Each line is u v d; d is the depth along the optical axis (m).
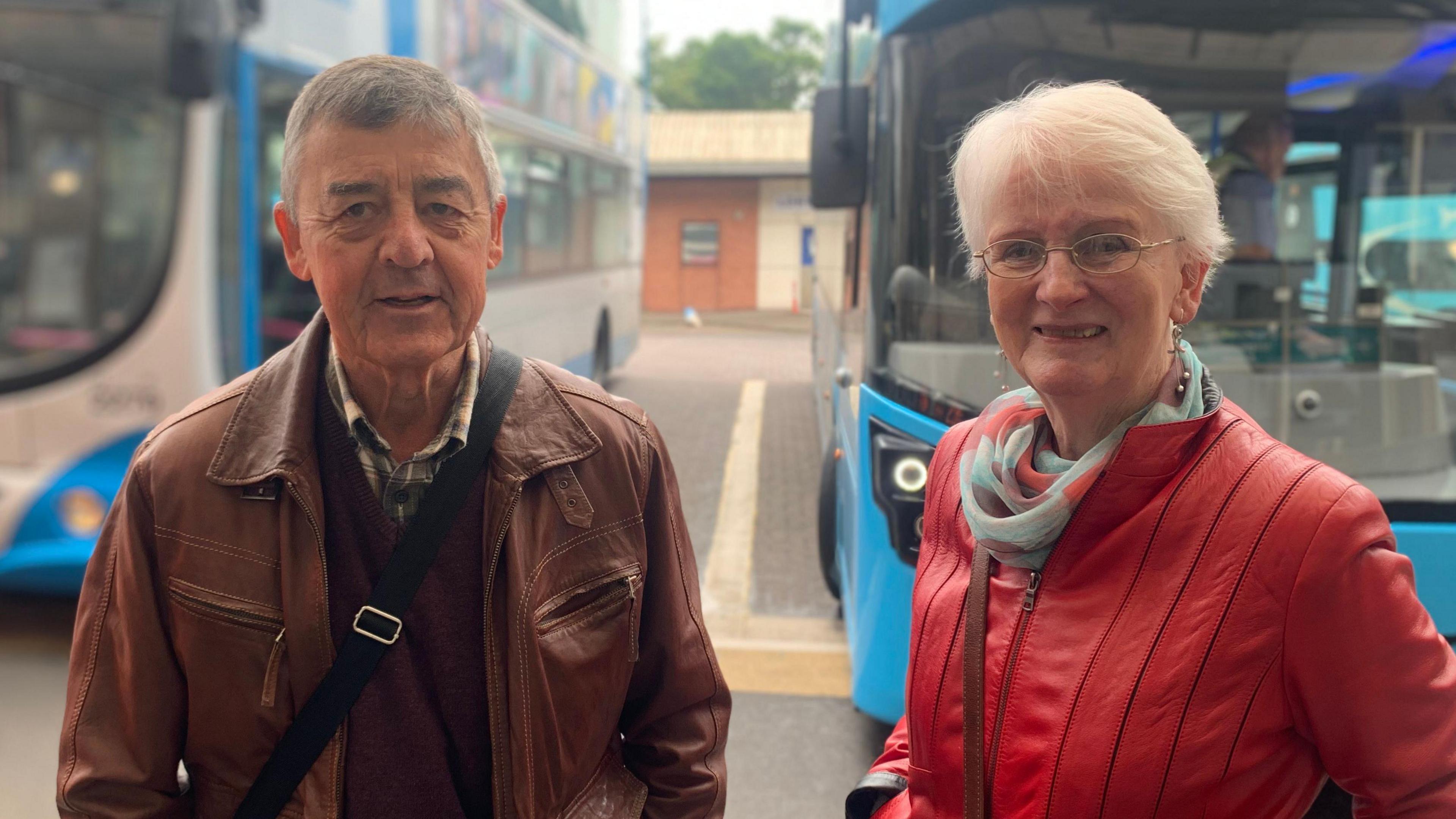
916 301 3.21
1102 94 1.25
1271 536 1.15
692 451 9.20
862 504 3.40
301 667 1.31
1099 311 1.23
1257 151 3.24
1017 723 1.25
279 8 4.32
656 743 1.54
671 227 25.69
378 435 1.39
